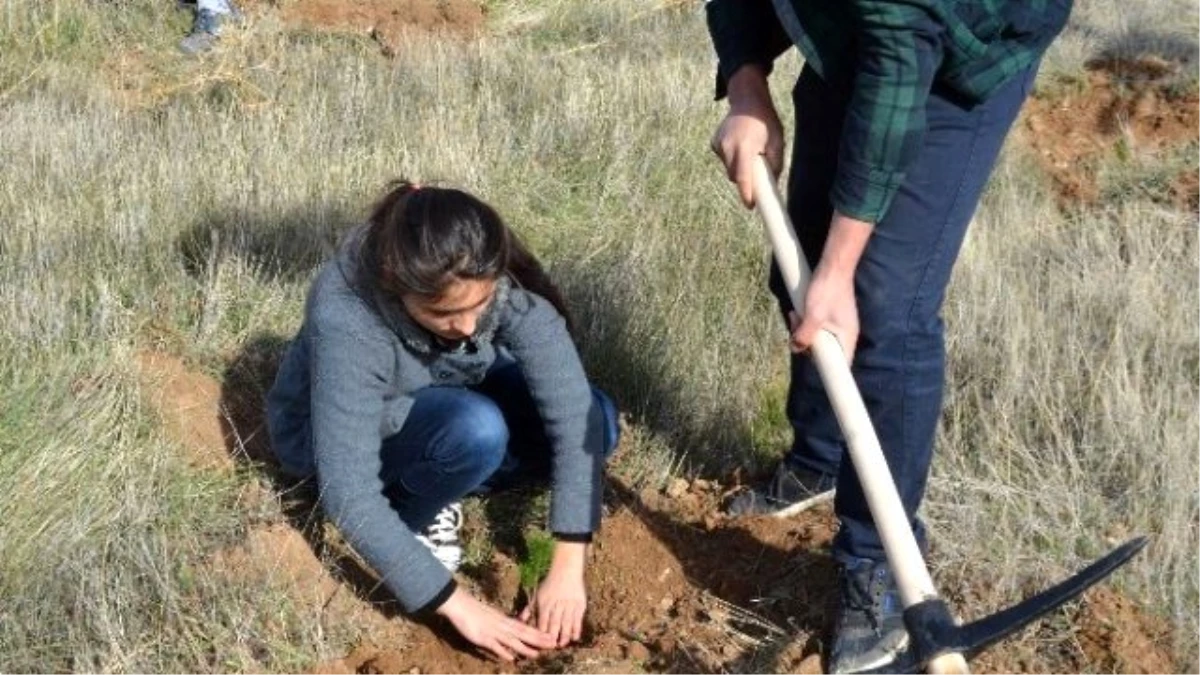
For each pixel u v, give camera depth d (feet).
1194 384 13.88
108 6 24.56
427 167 17.81
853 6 8.46
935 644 7.61
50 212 15.64
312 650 10.07
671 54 24.18
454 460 10.45
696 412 13.25
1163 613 10.60
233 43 23.39
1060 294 15.26
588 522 10.34
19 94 21.79
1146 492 11.87
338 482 9.75
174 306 14.07
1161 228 17.94
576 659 10.09
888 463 9.93
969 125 9.27
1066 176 20.62
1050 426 12.81
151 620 10.05
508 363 11.17
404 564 9.82
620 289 14.56
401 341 9.90
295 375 10.72
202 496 11.32
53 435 11.53
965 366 13.78
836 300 8.94
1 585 10.18
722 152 9.93
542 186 17.98
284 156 17.80
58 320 13.14
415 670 10.22
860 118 8.64
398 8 26.48
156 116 20.45
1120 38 24.53
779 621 10.71
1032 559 10.98
